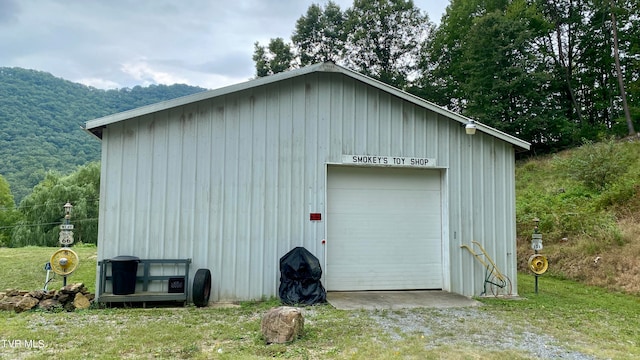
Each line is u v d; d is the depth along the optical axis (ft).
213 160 25.25
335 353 15.10
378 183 28.78
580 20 91.25
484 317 21.58
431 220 29.35
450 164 28.84
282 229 25.89
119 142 24.17
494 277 28.68
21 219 112.47
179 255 24.29
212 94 25.00
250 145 25.86
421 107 28.58
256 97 26.18
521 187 62.39
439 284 29.04
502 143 29.81
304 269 24.50
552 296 28.48
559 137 82.58
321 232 26.50
